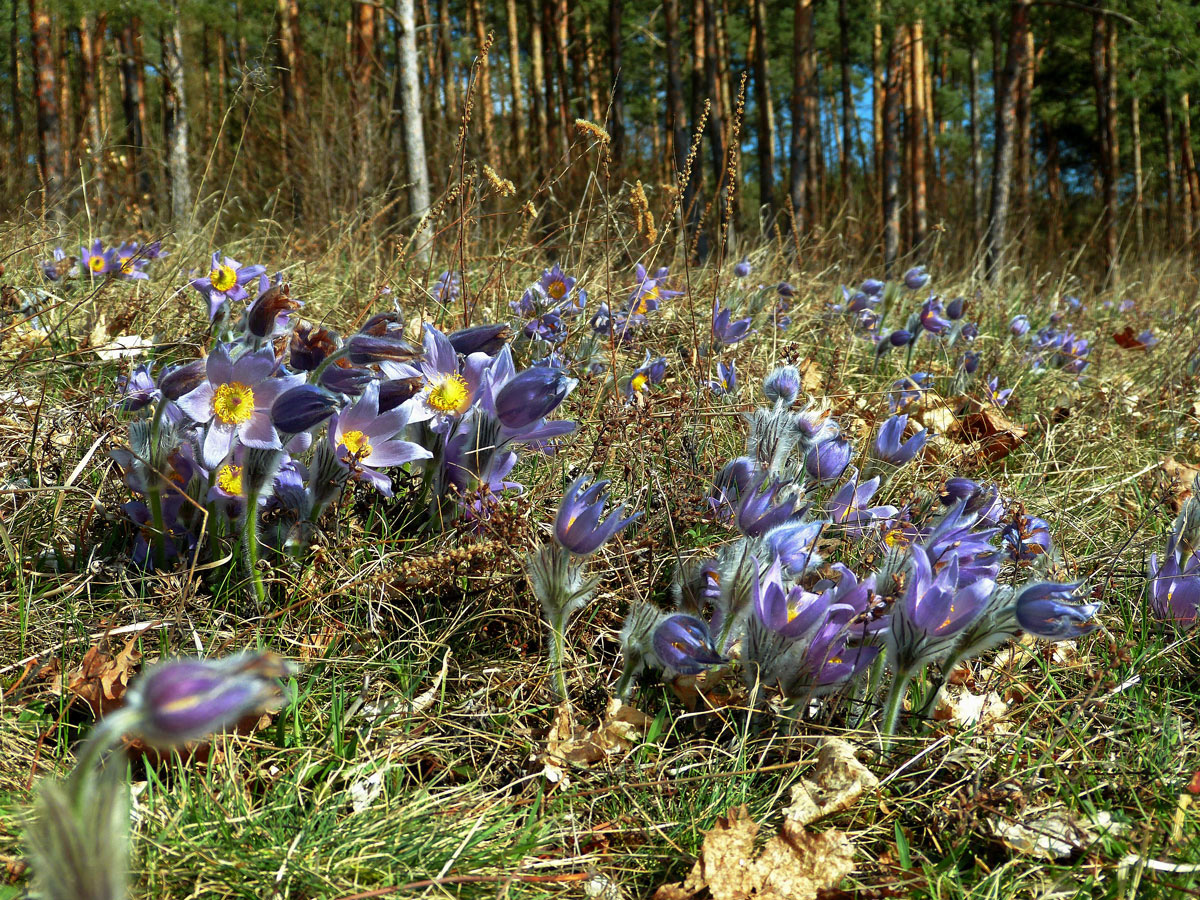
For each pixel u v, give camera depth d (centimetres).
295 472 64
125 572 62
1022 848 51
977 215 479
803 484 69
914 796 55
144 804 49
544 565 56
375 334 64
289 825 49
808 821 52
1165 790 54
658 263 156
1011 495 81
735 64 664
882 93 562
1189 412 109
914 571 52
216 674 31
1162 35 362
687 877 49
